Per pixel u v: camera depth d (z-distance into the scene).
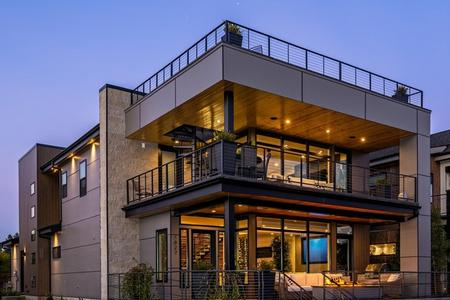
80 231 18.55
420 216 16.52
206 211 14.68
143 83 16.42
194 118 14.79
